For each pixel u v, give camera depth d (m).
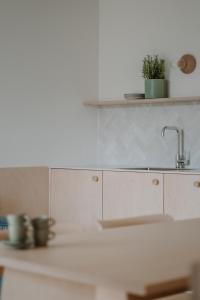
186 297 2.08
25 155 5.11
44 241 1.99
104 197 4.76
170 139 5.24
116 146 5.63
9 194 4.64
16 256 1.81
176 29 5.19
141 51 5.45
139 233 2.31
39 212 4.90
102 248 1.96
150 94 5.18
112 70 5.68
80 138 5.61
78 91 5.58
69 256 1.81
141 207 4.52
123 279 1.50
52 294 1.76
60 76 5.42
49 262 1.71
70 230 2.65
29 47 5.16
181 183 4.28
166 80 5.23
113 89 5.67
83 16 5.64
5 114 4.96
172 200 4.33
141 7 5.46
